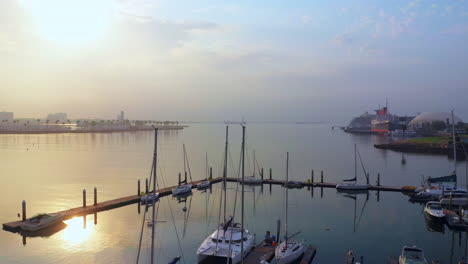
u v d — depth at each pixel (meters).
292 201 63.62
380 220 51.09
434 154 148.25
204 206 59.28
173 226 47.25
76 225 47.25
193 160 124.19
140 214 53.31
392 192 71.31
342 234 44.62
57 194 65.62
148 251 38.22
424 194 63.59
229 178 84.88
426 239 42.97
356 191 72.44
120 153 145.38
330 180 85.88
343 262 35.69
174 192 67.56
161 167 106.19
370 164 116.69
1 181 79.12
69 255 36.94
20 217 49.00
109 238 42.12
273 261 35.47
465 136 172.12
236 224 43.50
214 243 36.16
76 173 91.62
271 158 133.12
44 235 43.09
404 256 33.50
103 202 57.69
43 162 113.75
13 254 37.16
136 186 74.62
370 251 38.81
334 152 157.00
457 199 58.97
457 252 38.66
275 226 47.88
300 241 40.53
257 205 60.44
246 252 35.88
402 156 139.12
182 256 36.94
